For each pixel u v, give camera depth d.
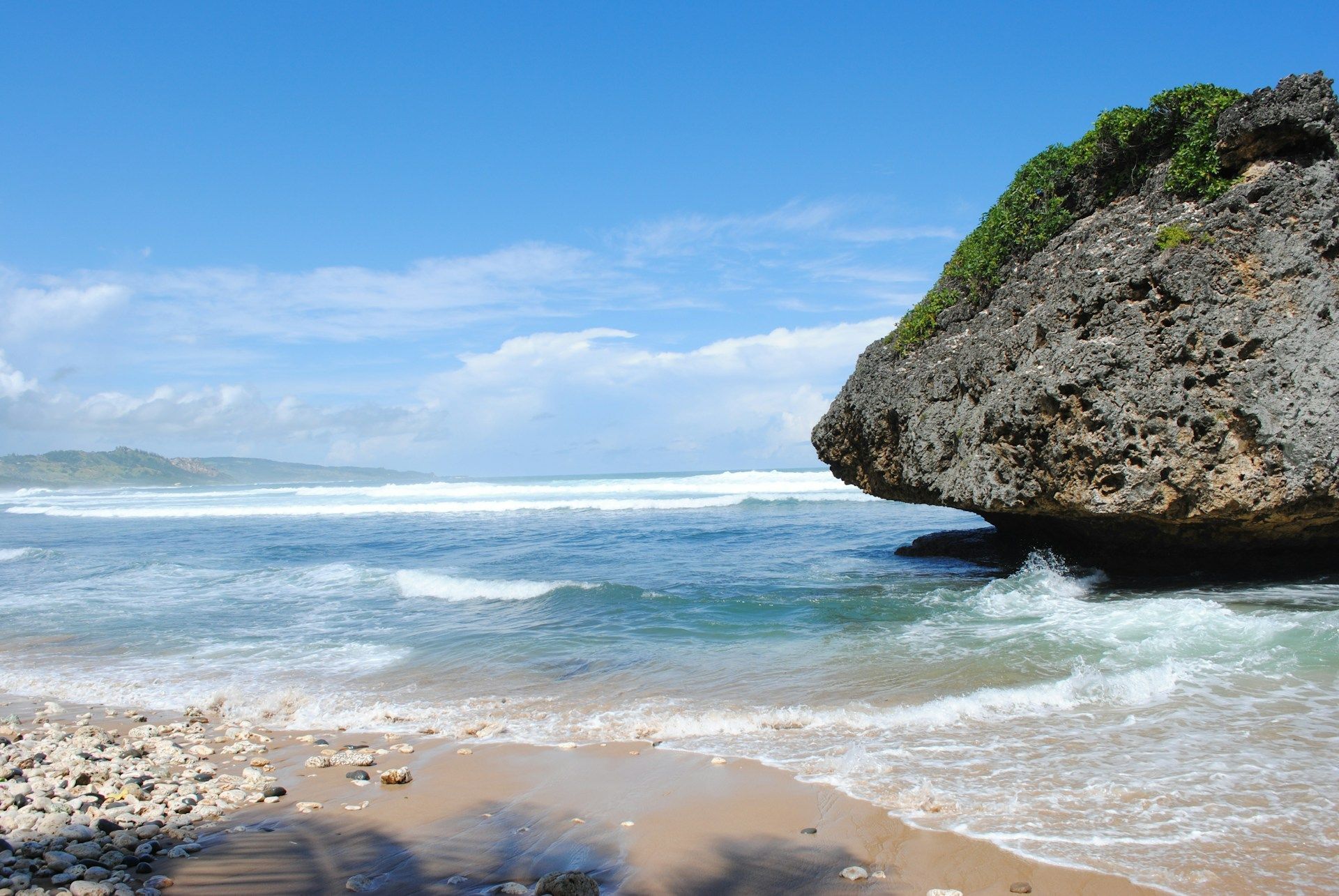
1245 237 12.34
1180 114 14.11
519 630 14.20
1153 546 15.12
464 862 5.78
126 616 16.80
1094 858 5.33
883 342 18.97
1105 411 12.82
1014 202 16.80
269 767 8.12
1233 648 10.08
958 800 6.36
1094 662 10.12
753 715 8.99
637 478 113.06
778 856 5.66
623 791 7.05
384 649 13.31
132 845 6.14
